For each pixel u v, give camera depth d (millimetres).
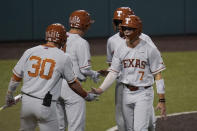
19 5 58812
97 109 29438
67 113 20484
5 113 23875
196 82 37562
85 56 20219
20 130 18062
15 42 59312
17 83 17906
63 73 17438
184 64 45094
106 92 33812
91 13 61438
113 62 19688
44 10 59656
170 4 64312
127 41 19281
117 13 20688
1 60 46656
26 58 17594
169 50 53406
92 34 62188
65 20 60531
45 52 17453
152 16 63812
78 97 20188
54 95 17250
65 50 20266
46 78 17109
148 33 64188
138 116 19125
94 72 21031
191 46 56344
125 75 19500
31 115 17312
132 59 19125
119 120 21359
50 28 17719
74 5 60531
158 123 26203
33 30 59844
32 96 17094
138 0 62781
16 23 59156
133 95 19422
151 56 19031
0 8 58281
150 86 19500
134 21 18609
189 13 65375
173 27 65188
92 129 25328
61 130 21000
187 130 24922
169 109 29688
